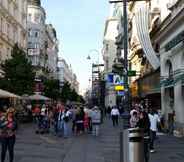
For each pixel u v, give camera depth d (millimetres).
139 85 40594
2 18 50531
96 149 17094
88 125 27281
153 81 32656
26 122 37312
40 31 93625
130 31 48500
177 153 15609
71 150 16609
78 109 26750
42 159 13656
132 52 45344
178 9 22312
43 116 26141
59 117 24172
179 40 21844
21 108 38031
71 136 24203
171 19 22922
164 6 28625
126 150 8109
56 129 24656
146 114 13547
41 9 95875
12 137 11703
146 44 30516
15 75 39938
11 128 11656
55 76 139500
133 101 42719
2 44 50688
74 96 122812
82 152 15930
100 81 66375
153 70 32031
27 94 41156
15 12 59031
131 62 46844
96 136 24203
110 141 20938
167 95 27438
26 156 14320
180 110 23156
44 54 102375
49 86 66188
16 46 42312
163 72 27375
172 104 26469
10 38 55438
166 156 14750
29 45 90812
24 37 67438
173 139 21141
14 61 40375
